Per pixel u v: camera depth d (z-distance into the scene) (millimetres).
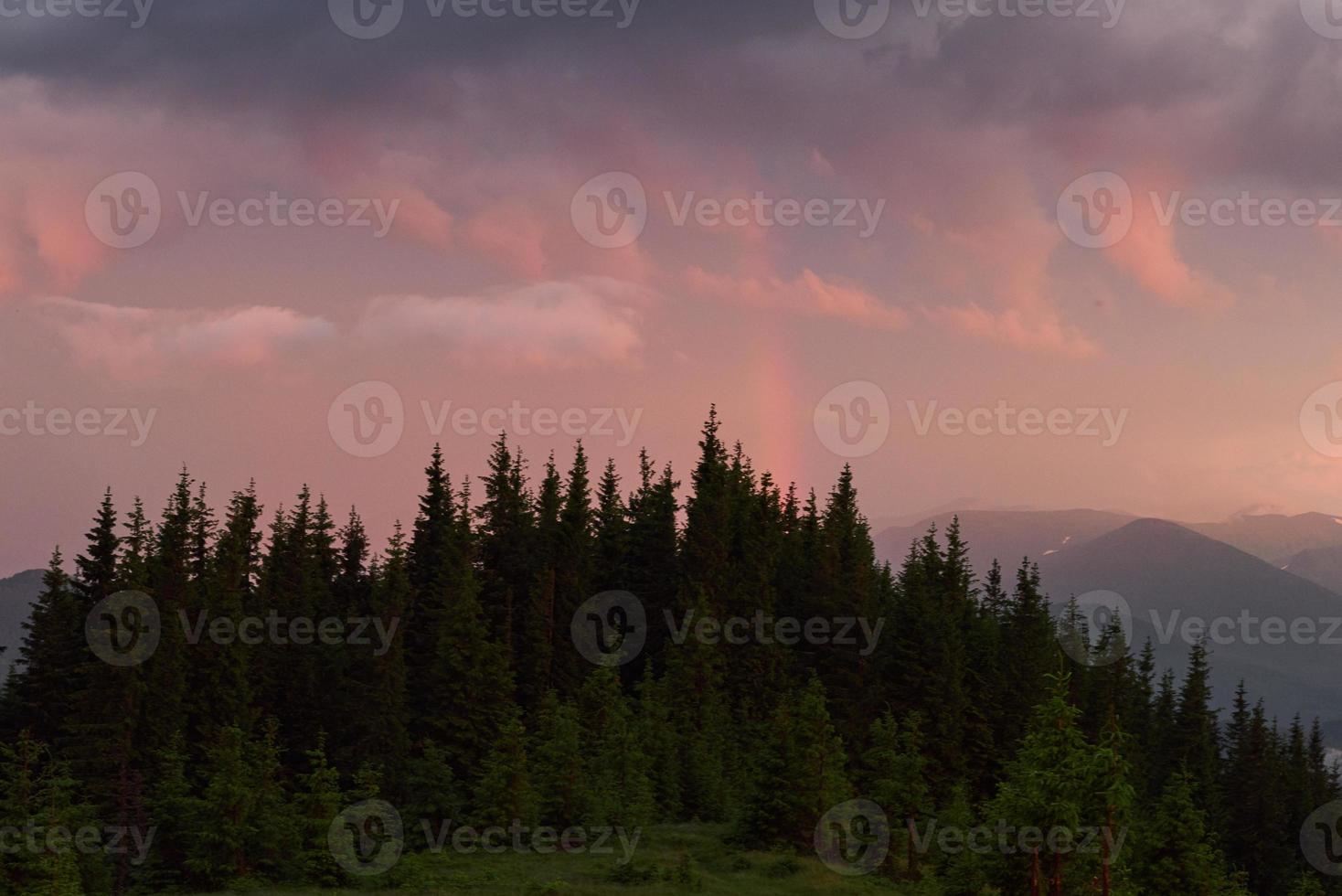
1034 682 106875
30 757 57156
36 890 50219
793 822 67188
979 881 49844
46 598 84812
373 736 79625
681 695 97125
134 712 72500
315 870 59719
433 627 94938
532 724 93438
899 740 71812
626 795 72250
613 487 133750
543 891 54312
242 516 101688
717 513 121375
